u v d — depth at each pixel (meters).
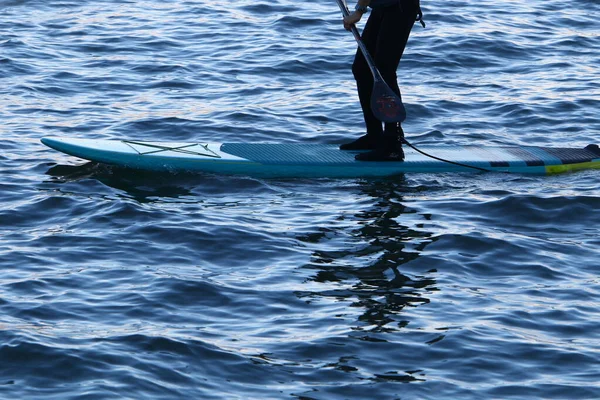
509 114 32.19
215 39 41.84
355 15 24.89
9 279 19.08
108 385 15.24
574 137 29.97
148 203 23.44
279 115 31.75
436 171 26.30
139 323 17.39
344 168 25.92
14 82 34.94
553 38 42.50
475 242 21.36
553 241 21.69
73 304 18.08
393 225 22.44
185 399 15.00
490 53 39.94
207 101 33.31
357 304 18.41
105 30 43.22
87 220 22.25
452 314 18.05
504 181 25.69
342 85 35.62
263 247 20.98
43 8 47.38
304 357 16.39
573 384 15.68
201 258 20.39
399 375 15.89
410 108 32.62
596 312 18.22
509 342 16.98
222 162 25.69
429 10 46.50
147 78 36.16
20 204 23.20
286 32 43.03
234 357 16.28
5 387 15.16
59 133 29.41
